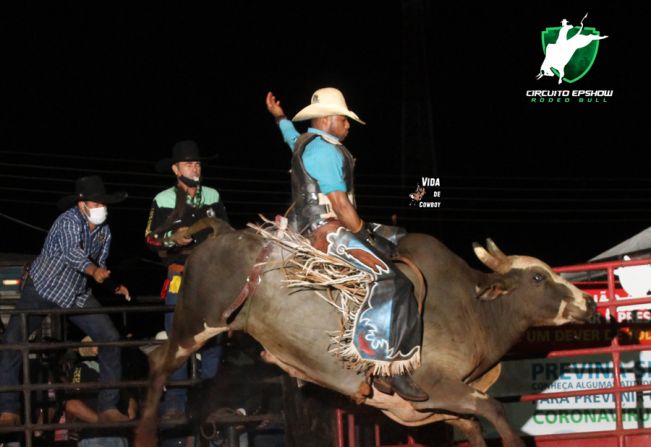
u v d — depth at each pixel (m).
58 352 9.36
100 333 8.63
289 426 8.79
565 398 9.63
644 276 9.58
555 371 9.63
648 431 9.12
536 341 9.60
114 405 8.70
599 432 9.19
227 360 9.60
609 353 9.69
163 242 8.79
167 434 9.40
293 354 7.60
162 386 8.10
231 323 7.75
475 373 7.86
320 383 7.68
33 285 8.73
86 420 9.21
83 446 9.09
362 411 8.92
